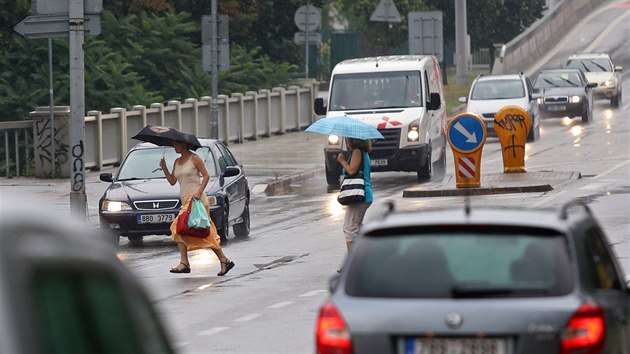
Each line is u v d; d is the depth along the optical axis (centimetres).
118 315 656
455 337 1628
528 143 10388
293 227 5916
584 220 1839
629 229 5044
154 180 5606
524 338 1609
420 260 1694
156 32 11519
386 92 8106
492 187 6719
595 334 1616
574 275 1659
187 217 4322
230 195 5488
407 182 8056
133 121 9406
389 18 12675
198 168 4369
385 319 1652
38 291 604
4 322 588
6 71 10012
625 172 7669
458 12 15975
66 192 7431
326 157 7994
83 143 5244
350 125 4247
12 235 608
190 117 10369
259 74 12431
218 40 8412
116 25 11444
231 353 2794
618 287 1892
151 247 5516
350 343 1661
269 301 3666
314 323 3222
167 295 3859
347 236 4281
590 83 12988
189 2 13025
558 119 13125
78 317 625
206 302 3681
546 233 1703
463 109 13925
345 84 8156
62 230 636
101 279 646
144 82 11056
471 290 1648
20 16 10294
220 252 4341
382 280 1692
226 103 10756
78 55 5184
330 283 1866
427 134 8069
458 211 1822
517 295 1642
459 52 16088
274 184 7950
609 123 12319
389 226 1734
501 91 11075
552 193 6569
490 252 1686
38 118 8219
